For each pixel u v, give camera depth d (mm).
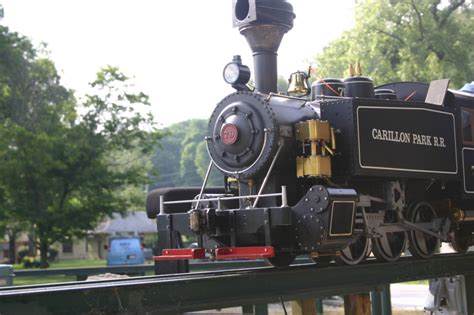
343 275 7156
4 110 32594
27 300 4602
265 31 8164
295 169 7723
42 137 29547
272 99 7738
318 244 6840
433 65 28609
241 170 7695
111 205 32344
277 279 6441
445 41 28344
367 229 7844
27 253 54781
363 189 8312
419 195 9148
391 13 29359
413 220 8766
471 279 9992
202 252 7285
